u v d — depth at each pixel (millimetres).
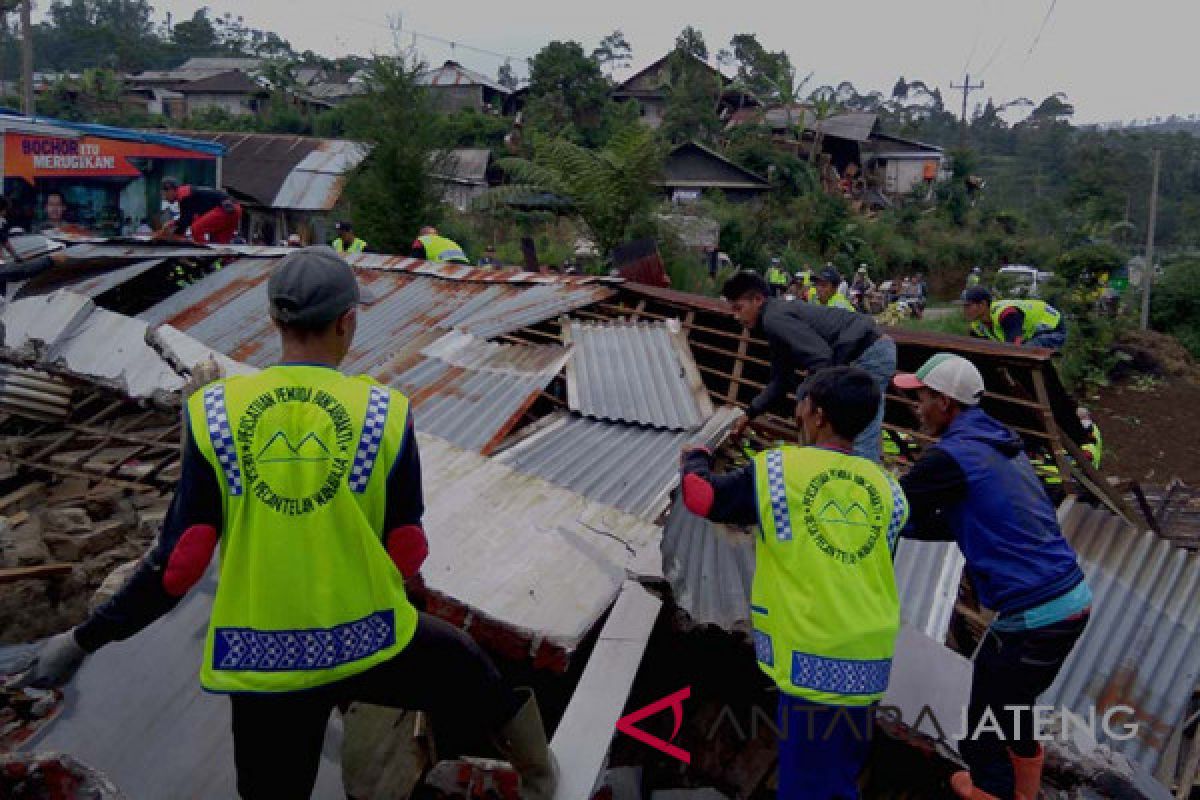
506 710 2639
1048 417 6023
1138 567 5223
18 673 2418
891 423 6746
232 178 27719
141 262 9133
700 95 54312
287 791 2344
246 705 2262
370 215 17172
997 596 3410
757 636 3107
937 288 45719
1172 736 4547
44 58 84938
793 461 3049
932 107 111188
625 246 9727
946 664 3973
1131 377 24125
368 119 17281
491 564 3857
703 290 21922
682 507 4727
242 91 64375
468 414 5871
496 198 26781
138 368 5797
